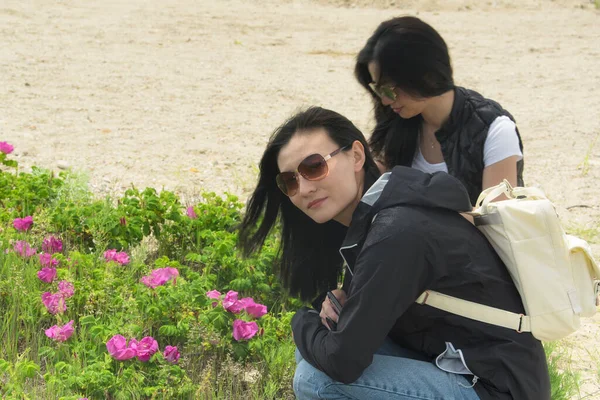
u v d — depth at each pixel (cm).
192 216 487
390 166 391
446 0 1700
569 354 437
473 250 274
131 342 355
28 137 779
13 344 387
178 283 413
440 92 348
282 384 372
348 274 320
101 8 1501
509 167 357
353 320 272
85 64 1115
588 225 638
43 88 976
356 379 284
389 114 385
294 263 349
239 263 448
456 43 1398
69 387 344
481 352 274
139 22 1412
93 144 777
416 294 271
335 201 297
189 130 854
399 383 288
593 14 1664
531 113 988
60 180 532
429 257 267
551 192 709
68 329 364
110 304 403
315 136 294
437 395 282
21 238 465
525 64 1261
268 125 895
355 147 301
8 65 1068
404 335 295
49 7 1468
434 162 380
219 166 739
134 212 481
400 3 1680
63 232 483
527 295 273
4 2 1465
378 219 273
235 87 1059
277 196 327
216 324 378
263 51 1289
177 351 370
